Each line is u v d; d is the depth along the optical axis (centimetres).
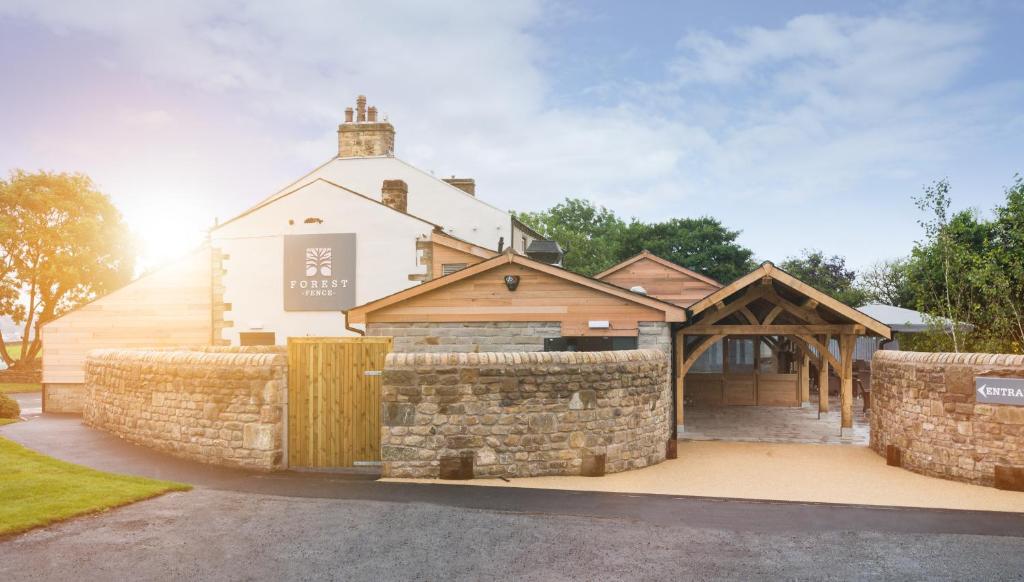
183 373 1163
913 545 751
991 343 1463
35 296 3262
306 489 948
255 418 1077
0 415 1692
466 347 1480
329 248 2005
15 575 614
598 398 1088
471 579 635
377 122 2767
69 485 903
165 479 988
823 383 1825
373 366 1089
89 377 1507
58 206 3150
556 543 739
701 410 1966
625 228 5856
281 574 636
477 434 1030
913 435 1161
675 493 976
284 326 2011
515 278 1460
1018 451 1018
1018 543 761
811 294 1392
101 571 629
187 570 639
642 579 642
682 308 1421
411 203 2720
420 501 894
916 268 2045
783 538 771
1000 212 2033
